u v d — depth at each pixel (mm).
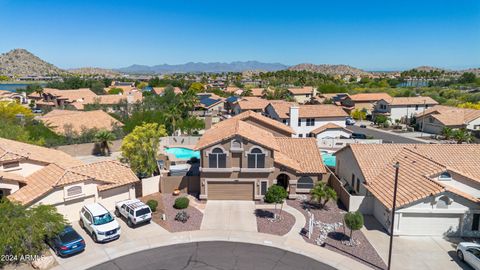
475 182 24750
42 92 107625
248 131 31500
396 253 21719
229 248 22172
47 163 28469
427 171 25688
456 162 29500
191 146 54594
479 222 23516
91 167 28734
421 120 73750
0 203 21672
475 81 150500
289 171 30531
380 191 26094
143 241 22922
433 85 156125
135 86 171125
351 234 23141
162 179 32000
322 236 23672
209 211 27984
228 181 29844
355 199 27734
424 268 20047
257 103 75875
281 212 27891
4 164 25953
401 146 32250
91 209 24094
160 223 25688
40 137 44625
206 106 96312
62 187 25188
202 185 29922
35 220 20016
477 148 31250
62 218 22062
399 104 82312
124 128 55281
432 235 23969
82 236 23562
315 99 106062
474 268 19719
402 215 23922
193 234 24000
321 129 58969
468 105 82938
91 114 56312
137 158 33656
